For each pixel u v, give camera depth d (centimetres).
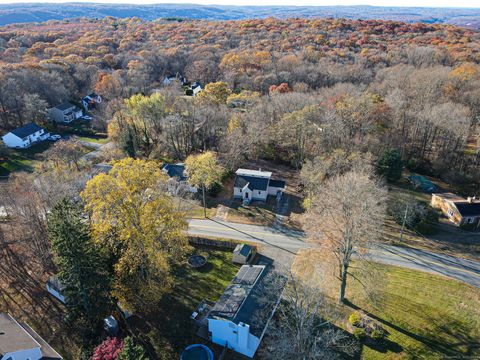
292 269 4791
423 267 4862
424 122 7638
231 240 5434
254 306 3847
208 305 4262
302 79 11306
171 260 4962
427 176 7694
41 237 4875
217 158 7800
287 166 8019
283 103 8325
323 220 4216
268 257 5097
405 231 5731
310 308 3756
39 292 4512
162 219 3831
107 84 11069
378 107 7950
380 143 7525
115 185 3697
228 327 3628
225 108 8438
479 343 3722
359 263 4722
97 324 3925
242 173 6825
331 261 4797
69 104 11350
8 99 9944
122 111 8800
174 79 12725
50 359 3353
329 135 7144
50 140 9762
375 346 3725
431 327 3922
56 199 4834
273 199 6719
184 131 8388
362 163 6219
